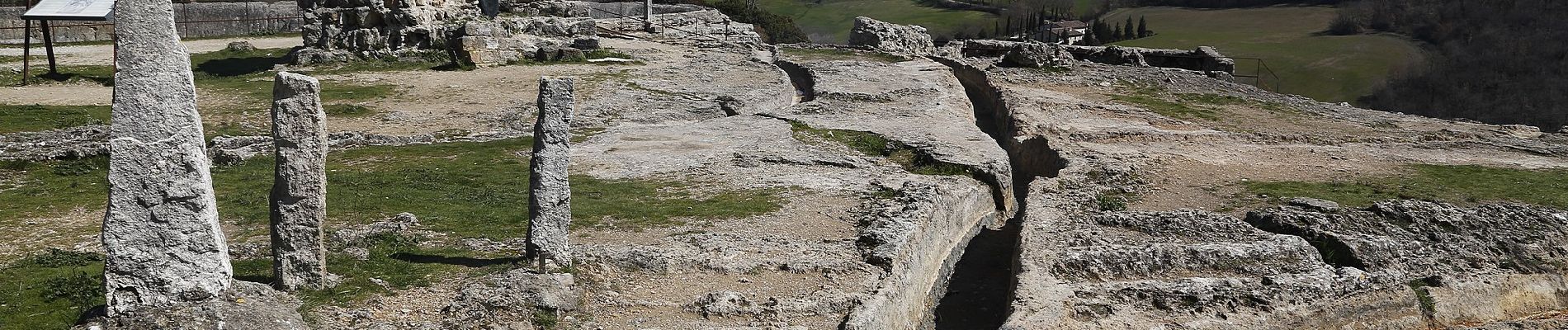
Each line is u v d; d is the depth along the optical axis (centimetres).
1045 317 1756
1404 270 2114
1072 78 4966
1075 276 2002
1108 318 1802
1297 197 2683
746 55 5491
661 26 6725
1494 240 2305
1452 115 6531
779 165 2817
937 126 3488
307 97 1530
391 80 4288
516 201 2317
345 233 1916
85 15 4088
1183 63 5975
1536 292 2112
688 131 3291
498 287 1638
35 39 5475
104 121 3347
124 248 1352
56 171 2522
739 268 1852
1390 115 4294
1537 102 6406
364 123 3425
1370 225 2361
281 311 1421
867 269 1884
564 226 1762
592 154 2917
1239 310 1866
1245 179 2919
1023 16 11938
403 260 1789
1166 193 2750
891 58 5647
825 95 4022
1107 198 2647
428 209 2197
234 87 4059
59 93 3844
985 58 5825
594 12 7562
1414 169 3128
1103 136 3472
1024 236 2203
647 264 1831
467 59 4731
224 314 1357
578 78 4406
